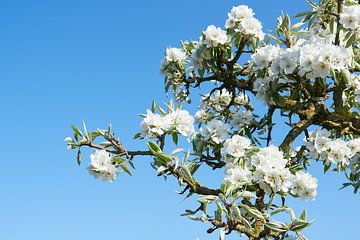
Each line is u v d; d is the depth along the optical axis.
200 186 2.11
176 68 2.48
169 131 2.14
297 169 2.12
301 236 1.98
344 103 2.39
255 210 1.99
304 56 2.12
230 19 2.31
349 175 2.45
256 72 2.36
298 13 2.35
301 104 2.28
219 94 2.62
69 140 2.14
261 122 2.42
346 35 2.20
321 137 2.19
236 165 2.12
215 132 2.23
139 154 2.15
